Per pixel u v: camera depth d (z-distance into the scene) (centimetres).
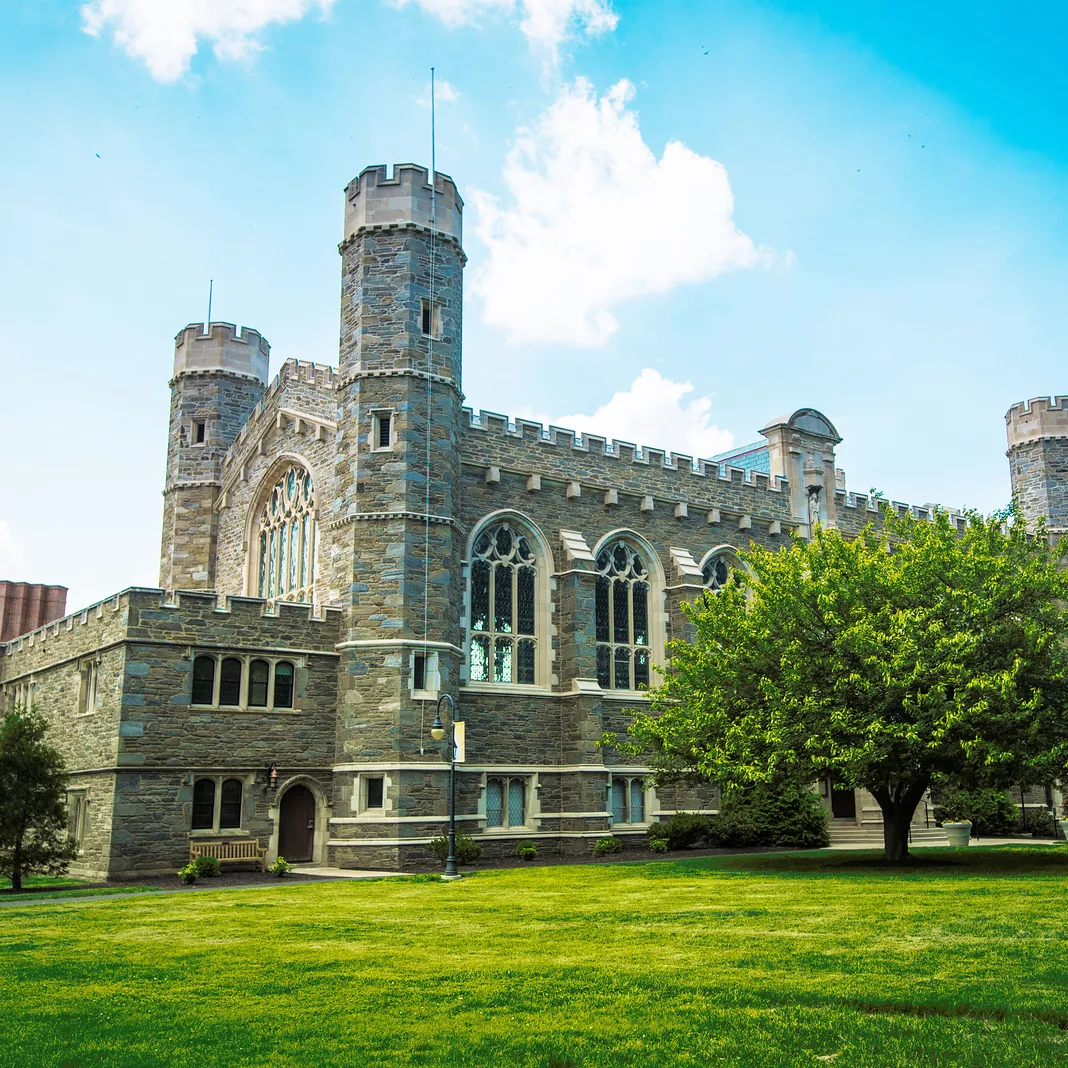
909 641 2362
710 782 2856
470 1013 1012
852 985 1074
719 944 1347
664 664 3809
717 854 3203
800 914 1598
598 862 2970
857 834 3950
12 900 2184
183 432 4506
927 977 1102
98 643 3112
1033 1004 977
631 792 3625
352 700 3062
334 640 3191
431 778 3014
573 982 1128
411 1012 1020
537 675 3531
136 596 2903
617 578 3819
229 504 4331
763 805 3481
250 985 1156
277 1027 976
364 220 3381
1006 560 2533
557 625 3572
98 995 1122
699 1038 907
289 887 2311
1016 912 1544
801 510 4359
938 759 2470
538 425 3688
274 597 3903
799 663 2472
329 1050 902
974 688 2316
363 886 2305
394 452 3188
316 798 3097
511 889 2144
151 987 1158
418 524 3159
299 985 1151
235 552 4212
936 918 1505
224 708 2978
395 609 3078
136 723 2845
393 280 3328
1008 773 2438
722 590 2942
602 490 3794
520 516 3572
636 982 1119
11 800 2556
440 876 2481
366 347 3288
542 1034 931
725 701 2644
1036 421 5053
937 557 2572
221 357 4566
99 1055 904
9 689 3969
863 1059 841
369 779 3012
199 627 2978
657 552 3894
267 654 3072
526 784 3397
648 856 3184
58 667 3459
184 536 4409
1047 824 4062
